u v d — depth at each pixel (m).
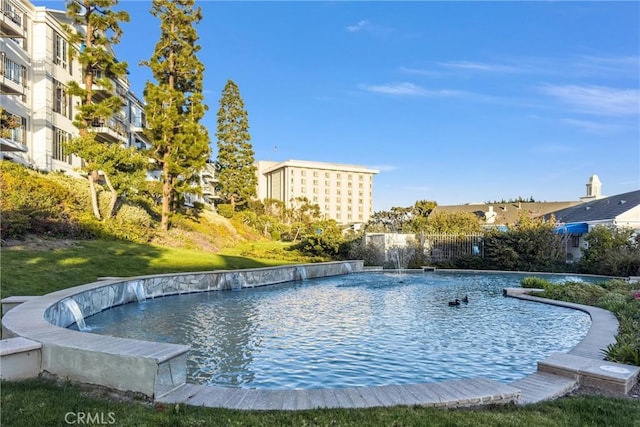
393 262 30.48
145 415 4.29
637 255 23.69
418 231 35.72
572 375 5.91
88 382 5.21
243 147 54.47
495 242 29.50
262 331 9.92
